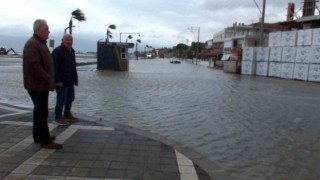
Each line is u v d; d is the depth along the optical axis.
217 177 5.41
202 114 11.09
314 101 15.51
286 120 10.56
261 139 8.13
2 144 6.36
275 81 29.41
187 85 21.41
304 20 45.06
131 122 9.54
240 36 87.00
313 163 6.46
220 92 17.97
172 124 9.45
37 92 6.01
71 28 32.31
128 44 35.69
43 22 6.03
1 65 36.06
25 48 5.93
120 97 14.43
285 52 33.81
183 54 174.88
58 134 7.21
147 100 13.84
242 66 40.69
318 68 29.69
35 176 4.91
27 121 8.24
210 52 127.94
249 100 15.07
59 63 7.88
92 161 5.63
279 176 5.74
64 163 5.48
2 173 4.99
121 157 5.90
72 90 8.41
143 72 35.31
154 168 5.45
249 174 5.80
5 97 13.24
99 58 35.66
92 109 11.40
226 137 8.22
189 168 5.55
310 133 8.88
